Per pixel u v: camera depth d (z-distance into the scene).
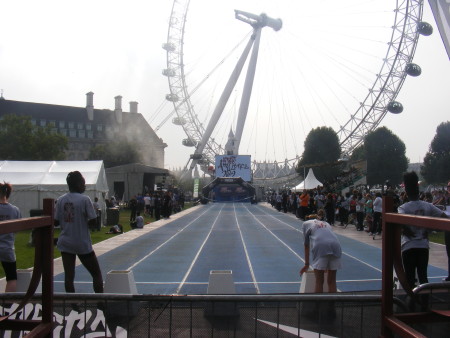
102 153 82.69
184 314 4.29
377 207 19.78
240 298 4.09
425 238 6.31
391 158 81.56
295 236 21.88
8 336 3.95
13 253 6.90
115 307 4.23
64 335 4.24
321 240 7.76
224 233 23.47
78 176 7.19
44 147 68.62
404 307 3.58
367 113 61.66
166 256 15.05
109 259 14.38
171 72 73.62
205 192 65.50
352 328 4.06
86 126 126.06
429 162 76.25
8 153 67.94
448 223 2.09
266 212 45.62
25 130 68.75
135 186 52.66
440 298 3.87
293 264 13.34
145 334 4.21
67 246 6.92
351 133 65.25
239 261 13.95
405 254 6.36
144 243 18.81
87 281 10.82
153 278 11.23
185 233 23.48
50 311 2.90
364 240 19.67
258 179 99.75
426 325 3.51
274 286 10.26
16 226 2.41
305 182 44.91
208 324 4.26
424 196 19.09
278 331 3.99
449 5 3.79
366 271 12.16
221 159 68.19
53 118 122.50
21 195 26.22
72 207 6.96
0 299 4.04
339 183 45.94
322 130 81.50
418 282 6.81
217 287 7.32
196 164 76.44
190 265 13.20
